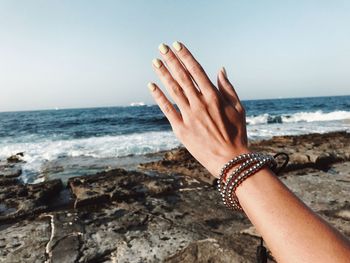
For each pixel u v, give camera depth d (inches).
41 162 400.2
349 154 329.7
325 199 193.6
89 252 131.6
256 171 27.7
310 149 374.9
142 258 126.2
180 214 177.3
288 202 25.1
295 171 271.1
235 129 32.3
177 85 33.6
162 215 175.9
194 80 33.4
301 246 22.5
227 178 28.2
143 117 1454.2
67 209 196.7
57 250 134.1
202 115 32.5
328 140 457.1
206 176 260.8
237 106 34.0
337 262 21.3
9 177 314.3
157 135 705.0
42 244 140.8
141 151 473.7
